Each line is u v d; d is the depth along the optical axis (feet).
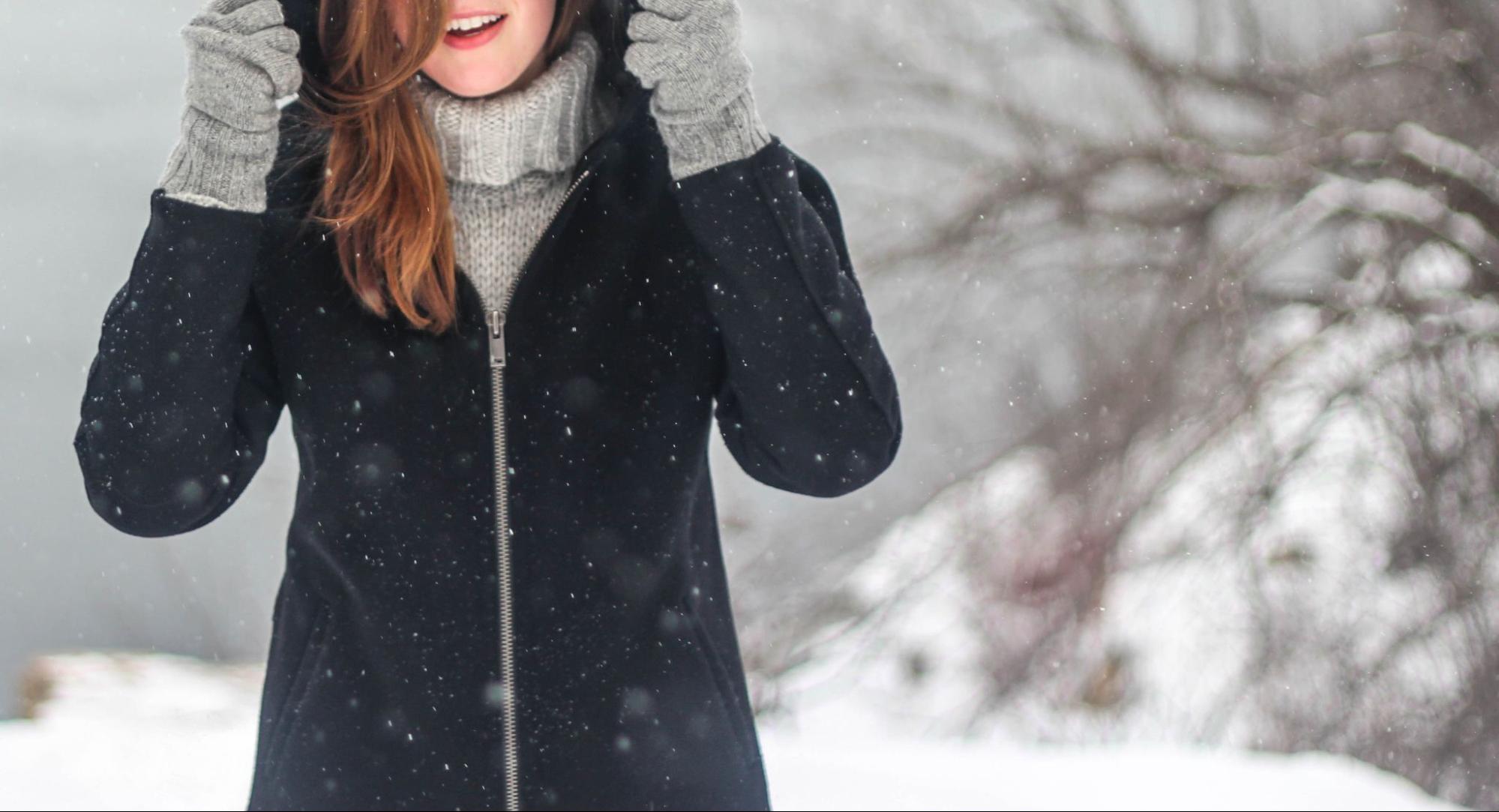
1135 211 31.96
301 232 6.35
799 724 31.94
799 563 34.55
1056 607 29.78
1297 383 28.35
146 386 5.94
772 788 13.28
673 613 6.38
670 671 6.34
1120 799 12.66
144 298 5.91
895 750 15.47
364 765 6.20
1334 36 31.12
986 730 29.86
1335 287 29.04
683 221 6.55
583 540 6.25
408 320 6.31
